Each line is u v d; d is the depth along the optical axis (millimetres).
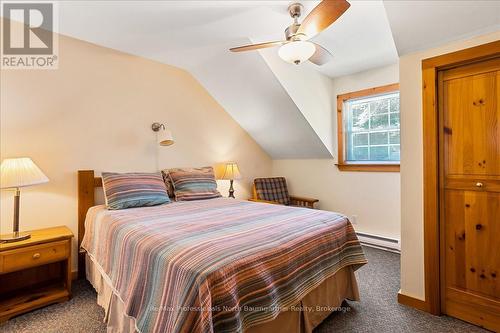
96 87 2641
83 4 1964
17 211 2004
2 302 1949
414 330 1722
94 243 2156
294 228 1747
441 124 1877
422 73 1909
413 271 1997
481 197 1735
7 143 2170
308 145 3852
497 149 1666
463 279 1812
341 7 1537
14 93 2203
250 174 4230
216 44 2641
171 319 1134
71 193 2490
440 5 1602
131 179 2543
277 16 2131
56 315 1906
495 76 1661
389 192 3311
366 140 3557
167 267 1261
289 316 1507
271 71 2861
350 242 2047
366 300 2100
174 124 3256
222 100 3678
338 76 3701
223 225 1774
